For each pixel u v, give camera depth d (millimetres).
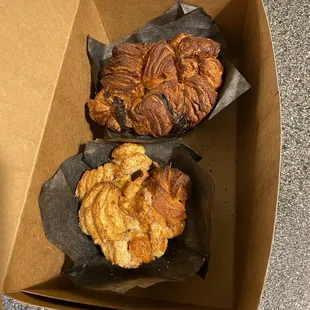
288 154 289
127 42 307
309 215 280
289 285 272
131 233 255
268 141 223
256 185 238
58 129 257
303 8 314
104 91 284
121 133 283
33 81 237
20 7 238
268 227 194
